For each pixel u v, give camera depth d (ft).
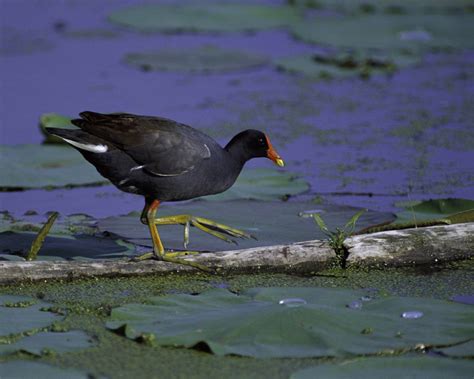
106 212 43.21
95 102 60.34
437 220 37.42
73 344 27.55
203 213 40.96
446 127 55.42
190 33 79.97
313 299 30.86
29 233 38.81
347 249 35.29
